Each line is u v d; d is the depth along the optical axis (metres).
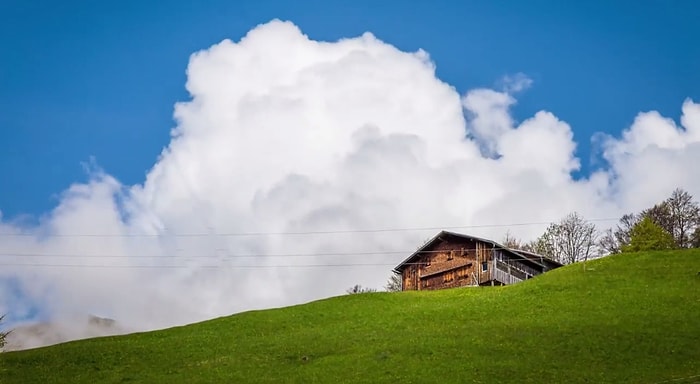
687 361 60.16
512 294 89.94
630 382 55.88
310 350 70.38
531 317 77.62
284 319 88.00
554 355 63.09
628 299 80.75
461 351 65.12
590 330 69.56
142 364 70.56
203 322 90.44
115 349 77.00
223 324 87.38
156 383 63.16
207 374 64.75
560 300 83.75
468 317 80.94
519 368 60.00
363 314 87.69
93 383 65.06
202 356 72.25
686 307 75.81
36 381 66.44
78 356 74.38
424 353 65.25
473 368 60.34
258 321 87.56
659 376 56.88
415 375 59.38
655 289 84.00
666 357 61.31
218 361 69.19
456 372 59.59
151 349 76.25
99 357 73.81
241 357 70.00
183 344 78.00
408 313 85.56
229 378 62.94
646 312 75.00
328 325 83.56
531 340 67.50
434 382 57.66
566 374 58.22
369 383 58.28
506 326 73.69
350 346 70.56
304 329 82.69
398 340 70.88
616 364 60.28
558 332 69.62
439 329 75.06
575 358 62.09
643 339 65.94
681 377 56.06
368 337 73.88
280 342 75.06
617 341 65.81
